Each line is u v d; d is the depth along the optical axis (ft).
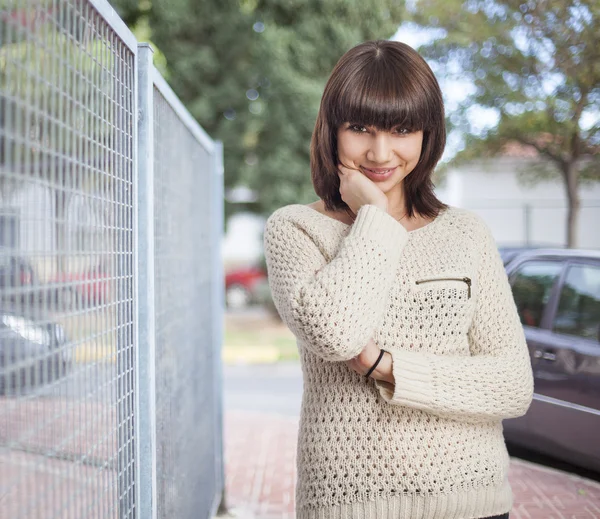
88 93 4.21
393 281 4.85
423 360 4.57
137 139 5.68
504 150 20.84
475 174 33.60
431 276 4.83
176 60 38.34
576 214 17.26
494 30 17.90
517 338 4.94
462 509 4.66
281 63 38.11
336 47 38.34
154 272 6.31
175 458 7.38
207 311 11.57
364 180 4.88
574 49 15.65
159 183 6.74
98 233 4.41
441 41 20.08
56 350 3.59
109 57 4.80
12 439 3.03
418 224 5.26
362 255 4.53
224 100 39.45
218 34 39.22
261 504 13.28
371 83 4.70
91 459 4.19
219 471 12.73
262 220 44.47
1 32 2.89
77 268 3.95
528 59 17.56
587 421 11.02
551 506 11.44
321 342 4.44
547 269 12.72
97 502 4.32
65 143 3.71
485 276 5.02
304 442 4.91
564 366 11.48
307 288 4.55
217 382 12.78
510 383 4.71
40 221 3.35
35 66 3.26
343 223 5.07
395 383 4.48
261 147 40.73
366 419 4.73
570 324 11.74
